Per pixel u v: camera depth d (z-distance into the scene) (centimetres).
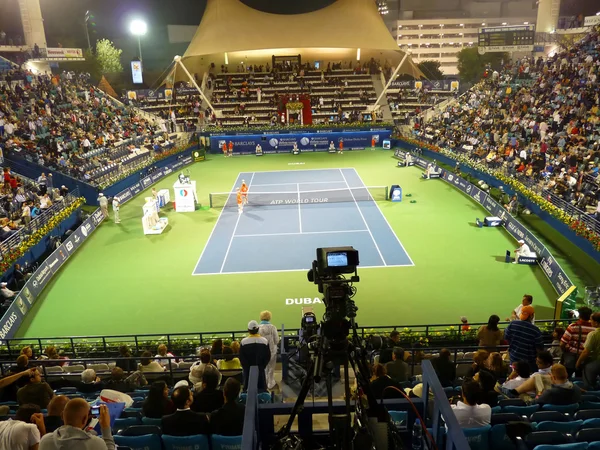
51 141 3959
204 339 1830
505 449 725
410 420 547
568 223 2602
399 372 1141
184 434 759
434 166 4409
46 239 2844
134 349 1791
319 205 3644
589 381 1029
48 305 2272
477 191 3634
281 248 2823
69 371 1427
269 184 4319
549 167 3316
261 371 1149
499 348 1340
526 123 4288
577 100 3962
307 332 610
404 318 2053
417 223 3203
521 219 3162
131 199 3988
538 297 2216
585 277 2380
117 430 849
